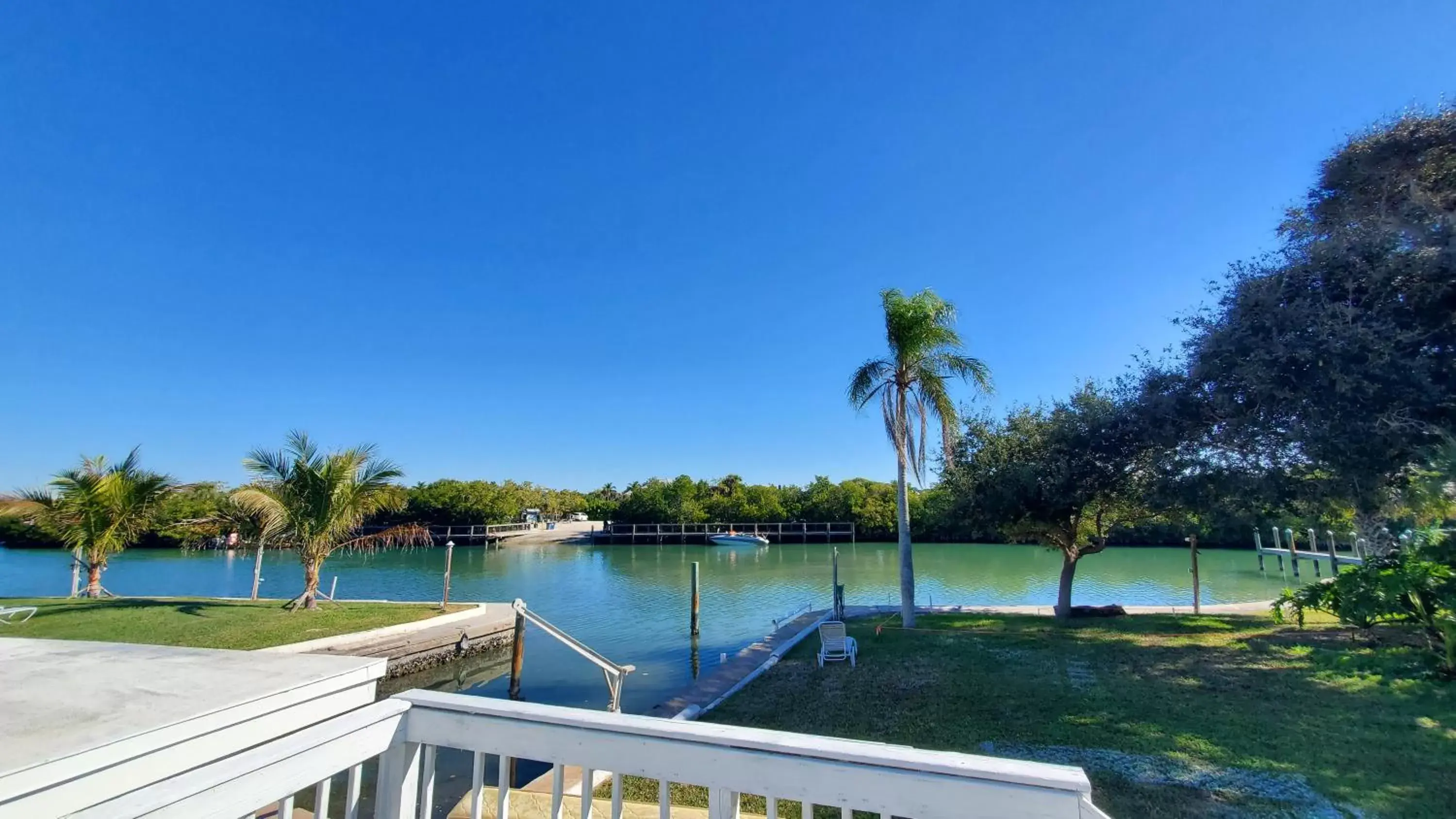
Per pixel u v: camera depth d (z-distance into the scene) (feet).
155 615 47.91
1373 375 29.25
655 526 201.67
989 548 159.84
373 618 50.44
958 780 5.11
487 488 204.23
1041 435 49.83
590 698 39.73
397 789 6.78
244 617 48.34
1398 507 33.42
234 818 5.11
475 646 49.90
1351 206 39.14
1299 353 30.27
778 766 5.56
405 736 6.89
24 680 6.66
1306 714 21.85
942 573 108.47
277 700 6.43
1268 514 39.47
